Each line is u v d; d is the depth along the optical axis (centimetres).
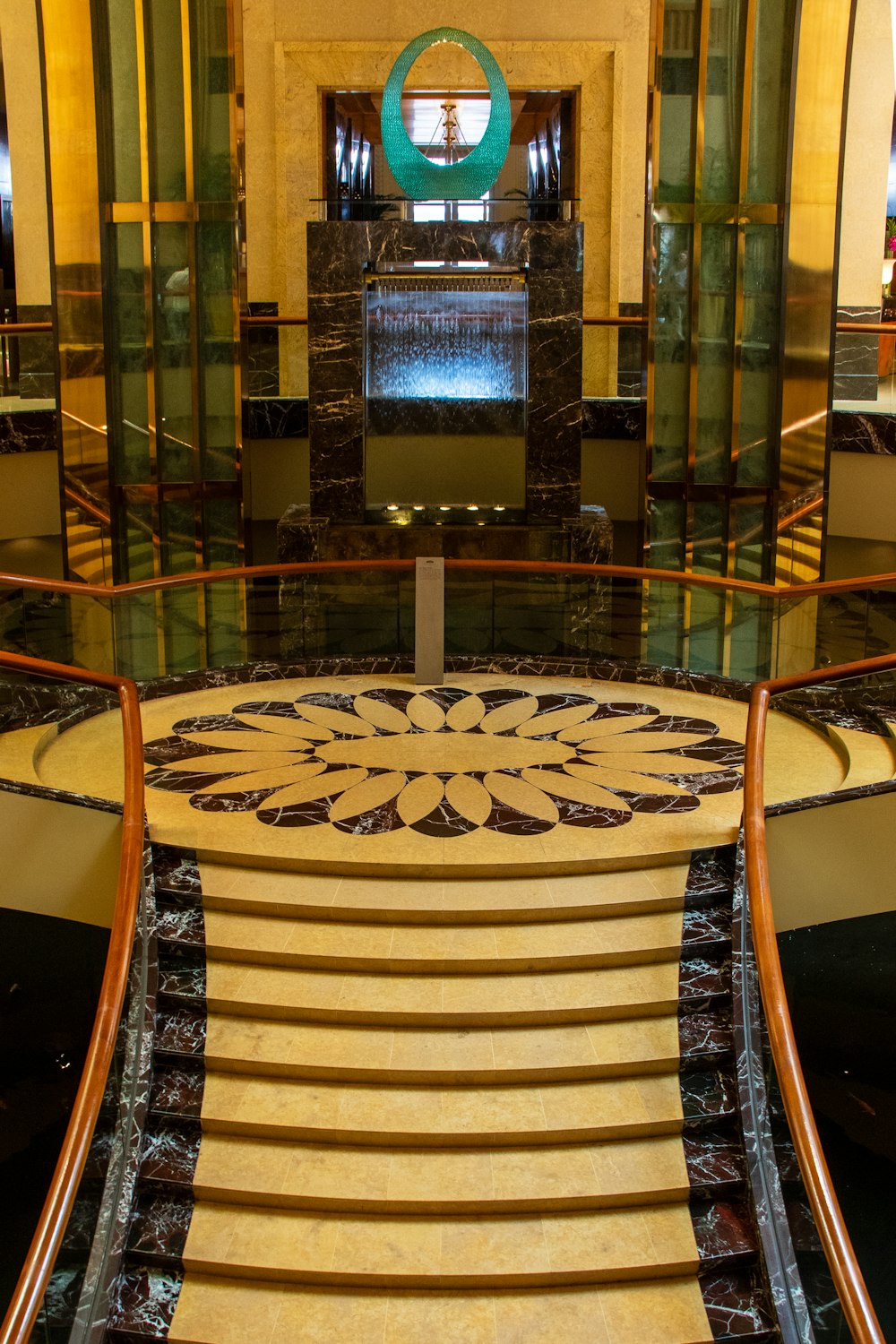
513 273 1020
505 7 1413
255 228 1455
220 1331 412
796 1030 778
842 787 637
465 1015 506
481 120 1544
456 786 665
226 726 764
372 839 596
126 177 1010
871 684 708
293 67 1420
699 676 845
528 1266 429
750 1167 462
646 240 1021
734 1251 437
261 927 547
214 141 1016
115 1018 448
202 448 1073
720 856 590
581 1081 493
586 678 877
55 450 1213
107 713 765
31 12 1367
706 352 1046
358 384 1036
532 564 869
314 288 1020
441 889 565
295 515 1082
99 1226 433
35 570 1282
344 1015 508
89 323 1022
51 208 1004
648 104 998
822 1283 393
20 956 817
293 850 580
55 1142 686
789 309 1028
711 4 980
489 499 1072
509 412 1056
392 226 1011
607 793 656
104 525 1062
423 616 854
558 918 554
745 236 1020
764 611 806
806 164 1001
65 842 587
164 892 561
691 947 540
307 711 798
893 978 819
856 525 1198
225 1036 504
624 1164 464
